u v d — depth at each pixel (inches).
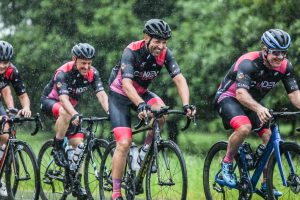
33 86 1659.7
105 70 1498.5
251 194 486.9
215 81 1304.1
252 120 506.6
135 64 502.6
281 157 466.9
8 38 1771.7
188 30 1327.5
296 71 1171.3
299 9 1194.6
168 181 489.7
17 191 597.3
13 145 577.9
